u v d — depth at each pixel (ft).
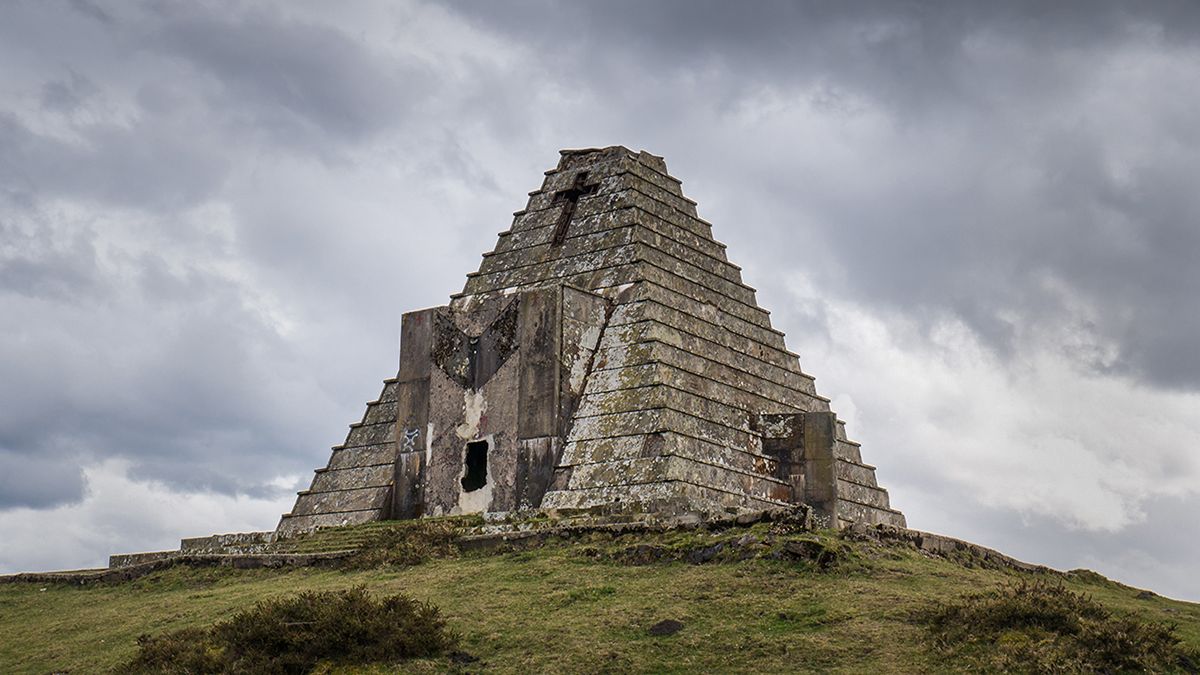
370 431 166.30
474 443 152.66
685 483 137.28
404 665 95.61
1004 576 119.55
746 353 166.09
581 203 172.14
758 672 89.35
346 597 103.76
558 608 105.29
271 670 95.96
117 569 146.10
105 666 104.94
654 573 112.78
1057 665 86.17
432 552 129.80
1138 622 91.91
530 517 137.80
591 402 149.48
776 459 154.51
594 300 155.53
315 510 162.71
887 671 87.66
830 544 110.73
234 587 130.93
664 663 92.43
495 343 154.30
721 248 175.52
